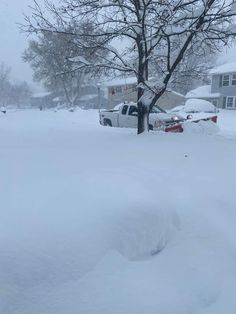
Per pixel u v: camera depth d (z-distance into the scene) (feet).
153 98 36.50
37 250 9.27
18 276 8.66
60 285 8.89
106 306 8.74
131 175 14.90
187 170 17.85
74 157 19.07
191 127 45.03
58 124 59.57
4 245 9.12
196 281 10.24
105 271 9.57
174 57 38.22
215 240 12.18
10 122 65.21
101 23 35.32
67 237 9.87
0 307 8.03
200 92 169.07
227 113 117.39
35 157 18.74
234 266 11.04
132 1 34.24
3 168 15.70
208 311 9.33
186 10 34.40
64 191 12.25
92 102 252.21
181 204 13.73
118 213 11.19
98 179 13.56
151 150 22.67
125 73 38.83
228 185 16.22
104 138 31.83
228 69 151.53
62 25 35.88
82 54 37.40
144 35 33.76
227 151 22.84
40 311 8.30
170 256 11.17
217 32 34.76
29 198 11.66
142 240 11.08
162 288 9.68
